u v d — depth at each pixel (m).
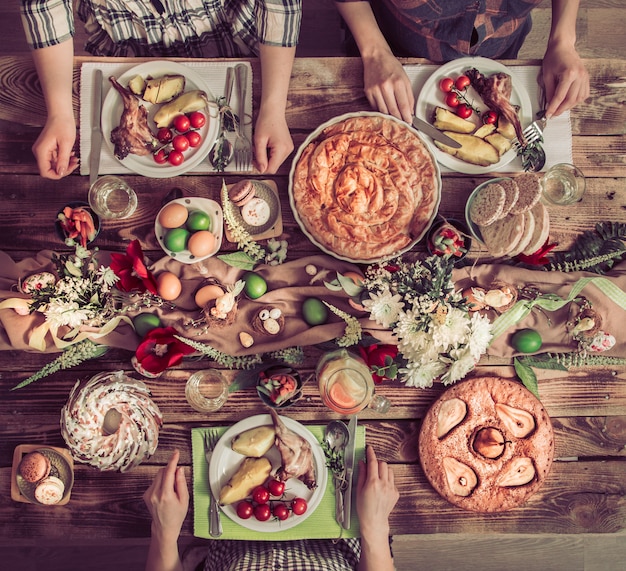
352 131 1.30
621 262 1.36
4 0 2.26
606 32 2.31
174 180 1.36
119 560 2.18
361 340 1.28
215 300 1.23
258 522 1.30
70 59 1.35
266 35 1.31
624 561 2.24
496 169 1.35
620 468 1.38
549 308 1.27
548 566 2.23
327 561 1.39
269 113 1.33
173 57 1.49
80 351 1.30
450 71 1.36
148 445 1.31
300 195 1.30
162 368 1.24
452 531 1.36
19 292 1.28
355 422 1.34
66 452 1.33
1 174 1.36
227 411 1.35
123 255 1.21
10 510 1.34
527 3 1.46
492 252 1.29
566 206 1.39
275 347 1.29
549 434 1.34
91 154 1.33
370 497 1.28
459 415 1.34
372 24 1.40
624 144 1.39
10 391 1.35
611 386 1.38
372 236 1.28
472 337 1.13
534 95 1.39
